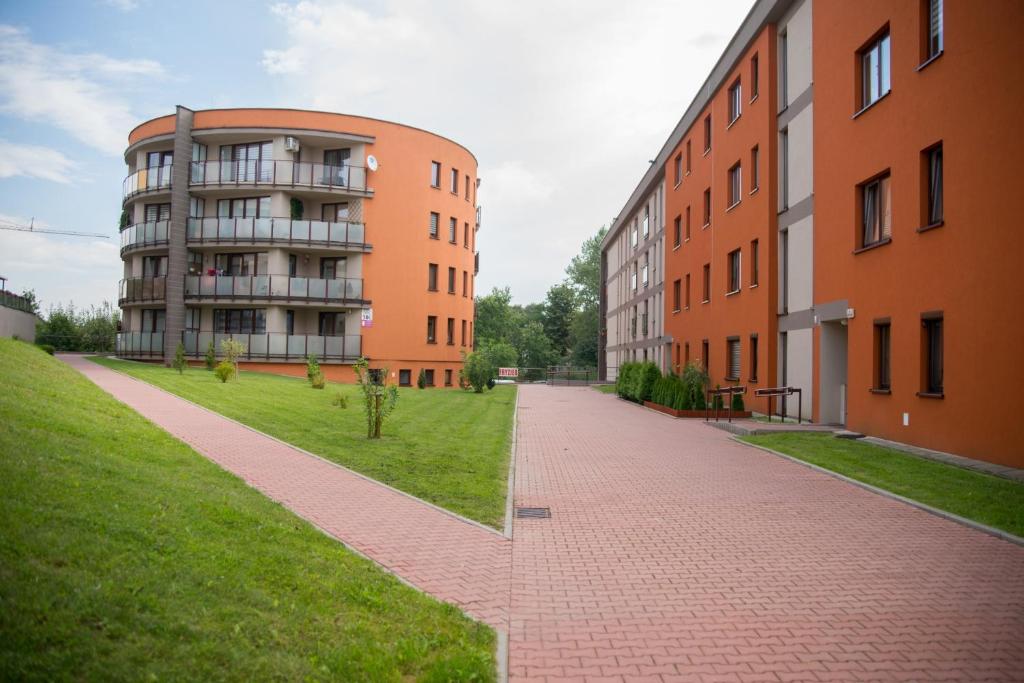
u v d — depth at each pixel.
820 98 17.67
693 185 31.12
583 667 4.57
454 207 39.88
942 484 10.05
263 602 4.61
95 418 9.77
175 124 33.97
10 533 4.40
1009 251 10.79
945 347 12.38
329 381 32.81
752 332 22.83
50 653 3.34
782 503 9.58
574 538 7.84
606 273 65.00
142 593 4.16
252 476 9.54
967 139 11.79
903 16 13.80
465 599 5.79
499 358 50.91
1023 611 5.61
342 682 3.91
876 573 6.60
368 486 9.69
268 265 33.78
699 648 4.88
